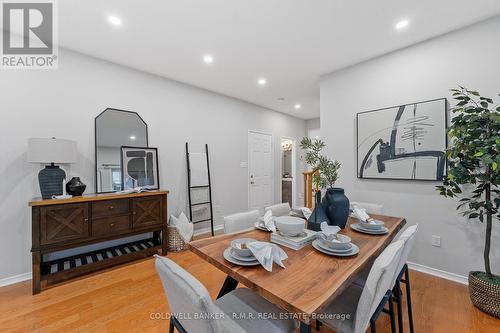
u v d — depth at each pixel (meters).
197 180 3.87
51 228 2.17
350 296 1.31
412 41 2.51
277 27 2.28
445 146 2.32
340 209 1.68
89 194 2.65
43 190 2.28
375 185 2.84
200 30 2.32
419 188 2.52
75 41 2.50
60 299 2.02
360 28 2.29
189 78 3.54
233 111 4.50
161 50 2.71
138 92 3.23
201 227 3.96
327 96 3.33
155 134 3.40
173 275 0.86
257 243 1.15
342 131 3.15
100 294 2.10
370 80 2.90
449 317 1.79
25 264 2.37
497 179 1.75
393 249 1.09
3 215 2.27
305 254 1.25
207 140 4.07
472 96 2.20
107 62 2.95
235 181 4.55
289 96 4.41
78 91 2.72
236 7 1.99
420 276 2.42
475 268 2.20
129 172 3.04
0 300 2.00
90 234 2.39
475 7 1.97
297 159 6.07
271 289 0.90
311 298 0.84
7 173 2.29
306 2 1.94
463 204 2.06
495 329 1.66
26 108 2.40
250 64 3.07
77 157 2.71
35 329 1.65
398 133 2.63
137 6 1.97
